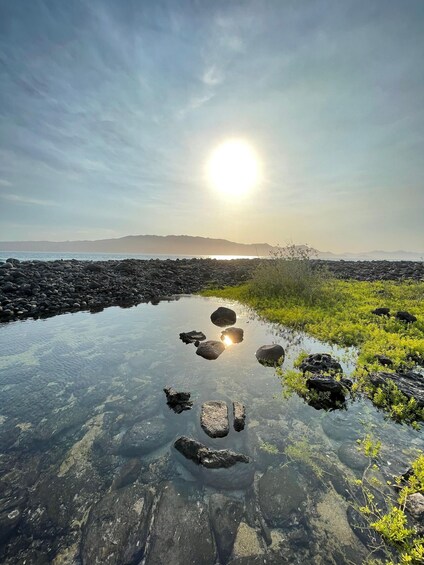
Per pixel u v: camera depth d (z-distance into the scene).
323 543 0.90
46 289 4.75
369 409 1.61
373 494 1.06
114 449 1.32
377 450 1.26
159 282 6.38
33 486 1.12
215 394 1.78
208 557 0.87
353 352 2.38
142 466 1.22
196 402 1.70
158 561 0.86
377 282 5.69
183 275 7.48
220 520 0.98
